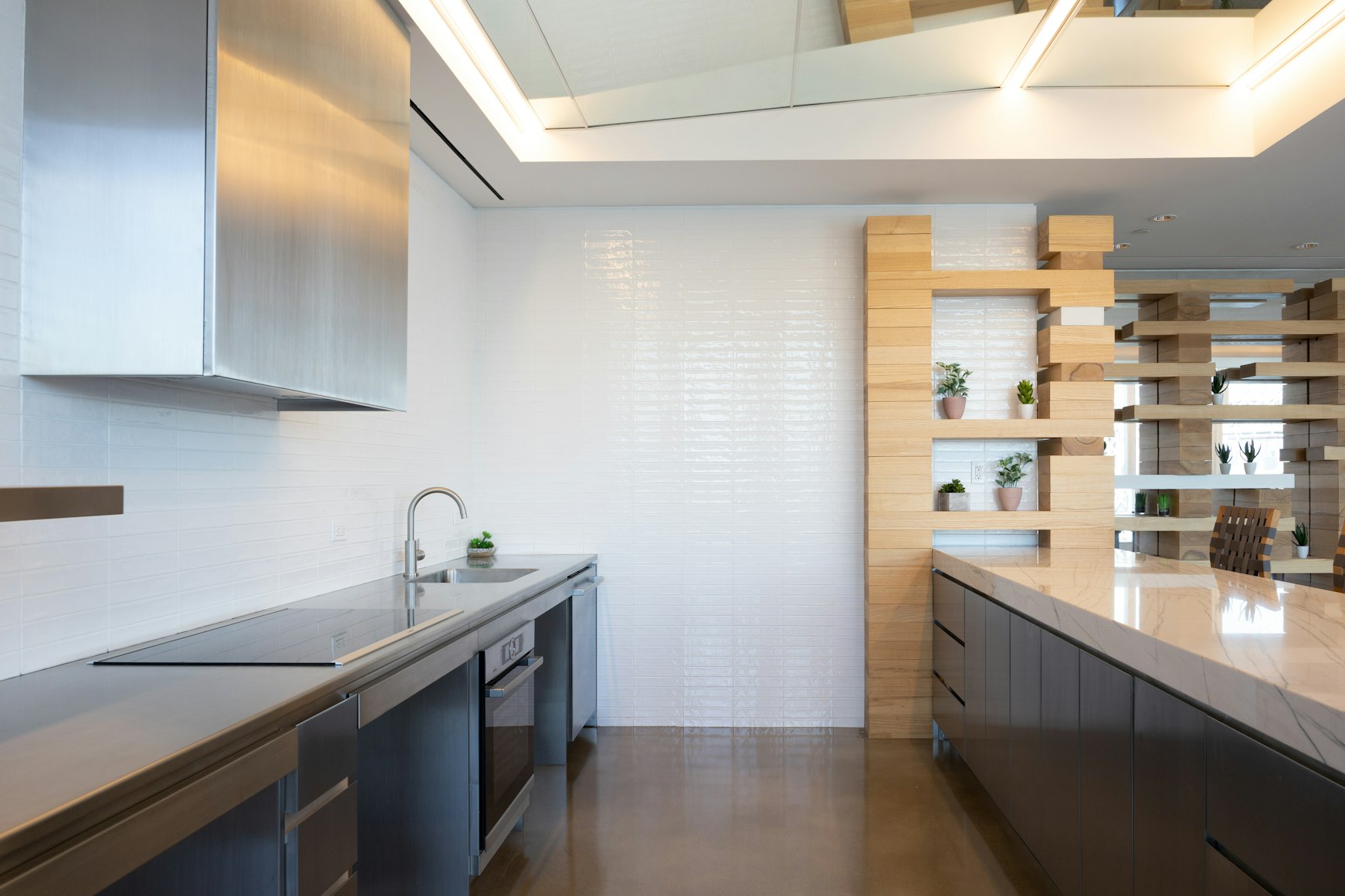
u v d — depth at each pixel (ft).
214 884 4.68
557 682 12.46
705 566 14.58
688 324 14.64
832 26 10.25
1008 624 9.52
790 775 12.09
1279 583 8.79
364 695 5.67
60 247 5.39
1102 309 13.91
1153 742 5.97
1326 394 17.79
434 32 9.25
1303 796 4.25
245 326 5.50
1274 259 17.93
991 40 10.86
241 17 5.48
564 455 14.67
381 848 8.25
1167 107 12.34
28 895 2.99
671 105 12.05
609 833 10.02
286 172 6.04
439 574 12.10
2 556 5.31
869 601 13.94
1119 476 17.84
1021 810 9.04
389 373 7.87
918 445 13.94
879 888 8.69
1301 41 10.90
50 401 5.68
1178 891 5.59
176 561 6.97
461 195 14.10
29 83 5.46
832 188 13.80
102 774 3.51
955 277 13.94
